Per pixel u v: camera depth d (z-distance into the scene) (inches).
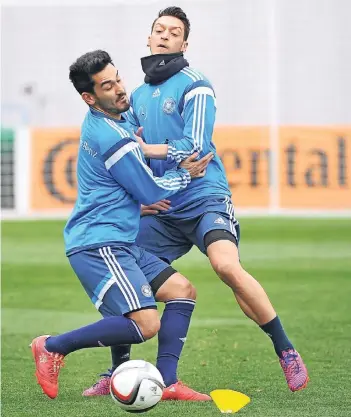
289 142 2166.6
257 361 896.3
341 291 1296.8
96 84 694.5
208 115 751.1
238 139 2166.6
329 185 2166.6
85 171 706.8
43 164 2210.9
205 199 764.6
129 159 690.2
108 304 695.7
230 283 730.8
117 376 642.8
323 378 812.0
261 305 728.3
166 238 788.6
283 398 735.7
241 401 695.1
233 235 753.0
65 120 3041.3
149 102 780.6
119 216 701.9
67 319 1141.7
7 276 1440.7
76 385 802.8
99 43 3016.7
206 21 2925.7
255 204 2167.8
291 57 2930.6
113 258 693.9
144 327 689.6
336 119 2935.5
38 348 710.5
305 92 2935.5
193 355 927.0
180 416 673.6
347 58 2925.7
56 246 1729.8
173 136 767.7
